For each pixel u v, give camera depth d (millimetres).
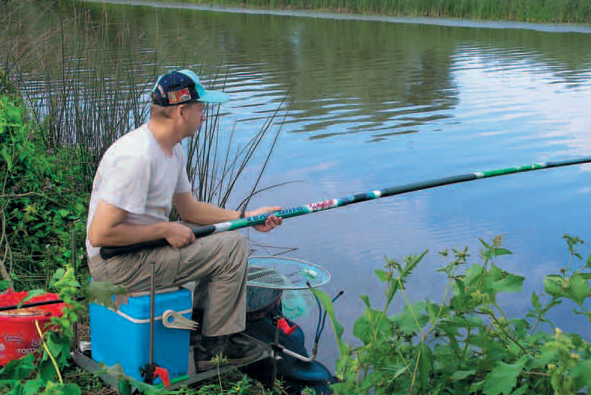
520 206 6164
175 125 3096
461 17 21938
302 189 6535
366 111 9867
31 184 4801
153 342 3039
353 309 4395
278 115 9406
